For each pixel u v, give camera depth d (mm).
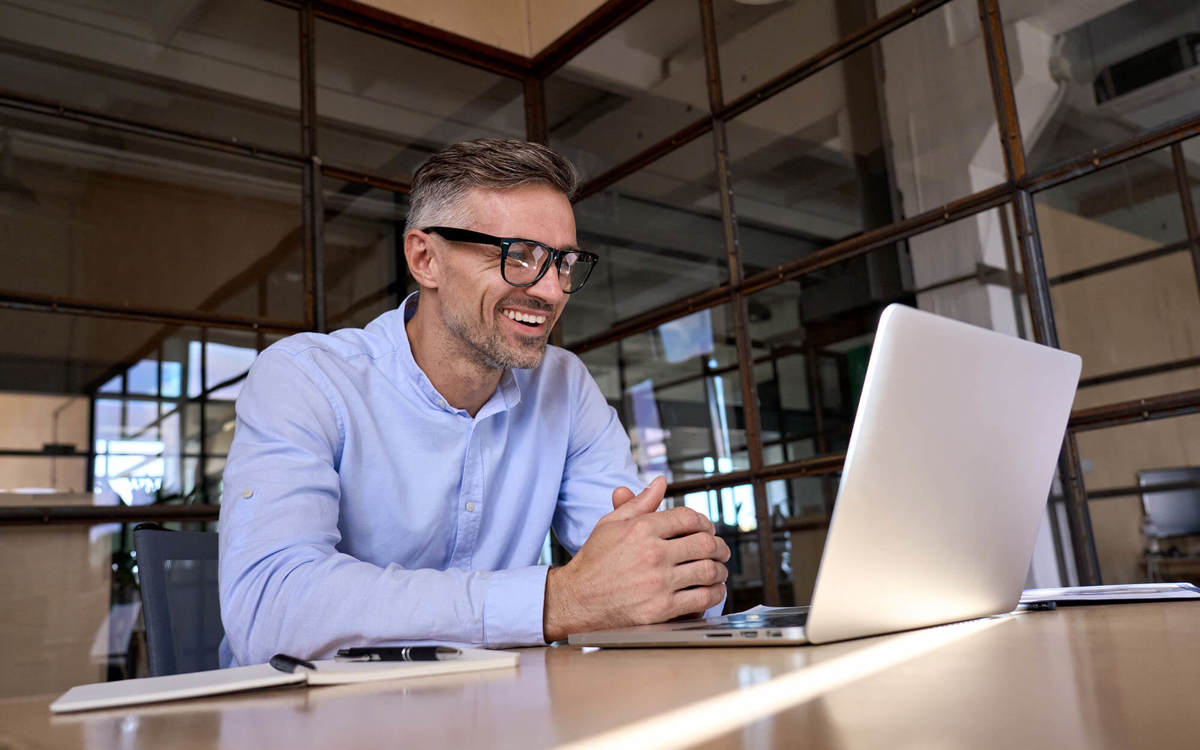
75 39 3107
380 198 3730
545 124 4305
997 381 758
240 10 3506
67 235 2971
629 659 612
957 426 718
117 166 3117
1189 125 2334
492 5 4246
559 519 1449
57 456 2809
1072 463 2508
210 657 1204
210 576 1239
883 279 2998
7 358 2795
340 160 3639
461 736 345
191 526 3008
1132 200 2443
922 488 689
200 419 3107
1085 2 2566
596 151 4062
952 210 2828
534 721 367
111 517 2869
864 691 387
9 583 2668
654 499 872
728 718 341
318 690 541
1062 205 2590
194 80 3332
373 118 3773
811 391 3166
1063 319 2562
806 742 286
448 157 1193
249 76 3467
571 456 1442
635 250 3854
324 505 977
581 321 4047
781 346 3281
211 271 3230
